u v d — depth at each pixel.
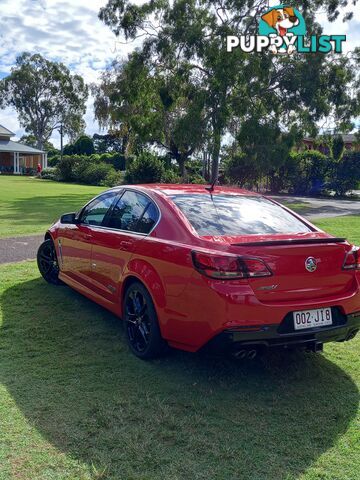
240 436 2.96
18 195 24.59
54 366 3.87
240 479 2.56
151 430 2.98
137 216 4.44
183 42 26.86
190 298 3.48
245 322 3.30
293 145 27.73
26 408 3.20
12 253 8.39
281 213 4.45
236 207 4.33
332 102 27.97
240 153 32.91
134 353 4.14
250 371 3.91
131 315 4.20
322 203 25.77
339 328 3.65
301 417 3.21
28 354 4.09
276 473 2.62
